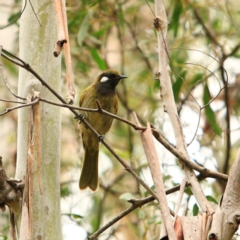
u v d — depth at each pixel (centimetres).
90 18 1235
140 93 1614
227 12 1332
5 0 1560
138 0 1402
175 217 582
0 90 1487
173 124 708
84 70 1399
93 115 1162
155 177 585
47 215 665
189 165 687
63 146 1509
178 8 1212
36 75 625
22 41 716
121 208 1405
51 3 717
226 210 575
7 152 1442
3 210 678
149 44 1523
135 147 1520
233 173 583
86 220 1230
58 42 596
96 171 1111
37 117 611
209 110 1109
